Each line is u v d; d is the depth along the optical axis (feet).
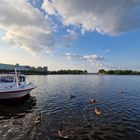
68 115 69.56
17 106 87.30
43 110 78.54
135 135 49.34
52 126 55.31
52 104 93.20
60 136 46.62
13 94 92.68
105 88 186.09
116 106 90.38
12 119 63.82
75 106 88.33
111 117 67.87
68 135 47.80
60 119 63.46
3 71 116.26
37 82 280.92
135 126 57.21
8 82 104.58
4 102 94.84
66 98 114.32
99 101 104.58
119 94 138.62
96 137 47.21
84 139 45.57
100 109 82.12
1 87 94.89
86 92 147.64
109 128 54.70
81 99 110.73
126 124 59.16
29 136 47.26
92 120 63.00
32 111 76.54
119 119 65.21
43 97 117.91
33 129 52.60
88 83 264.52
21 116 68.08
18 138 46.06
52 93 139.33
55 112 74.59
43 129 52.49
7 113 72.84
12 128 53.78
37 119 63.10
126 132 51.57
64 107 85.56
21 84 110.52
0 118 65.16
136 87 202.59
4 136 47.52
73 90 162.09
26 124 57.67
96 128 54.44
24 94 102.01
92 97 119.96
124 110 81.10
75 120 62.49
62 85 221.66
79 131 51.24
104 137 47.42
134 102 103.09
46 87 191.72
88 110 79.25
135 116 70.08
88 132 50.70
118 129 53.98
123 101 106.32
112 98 117.60
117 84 248.32
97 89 174.09
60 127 50.70
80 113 73.26
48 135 47.73
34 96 122.42
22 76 116.16
